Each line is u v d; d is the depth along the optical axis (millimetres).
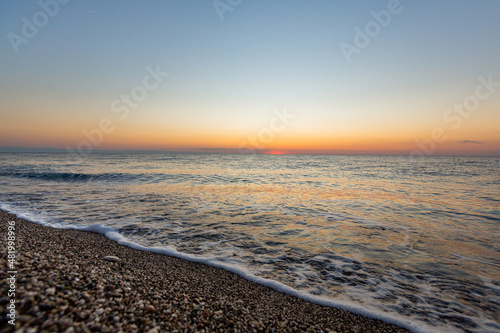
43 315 2326
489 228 7750
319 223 8211
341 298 3955
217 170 29734
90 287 3100
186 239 6578
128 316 2680
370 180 21125
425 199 12531
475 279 4617
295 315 3375
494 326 3316
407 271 4930
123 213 9031
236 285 4191
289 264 5203
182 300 3344
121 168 29172
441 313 3604
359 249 6062
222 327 2842
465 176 24312
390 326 3281
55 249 4664
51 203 10508
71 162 40875
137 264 4660
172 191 14289
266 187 16594
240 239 6660
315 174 26516
